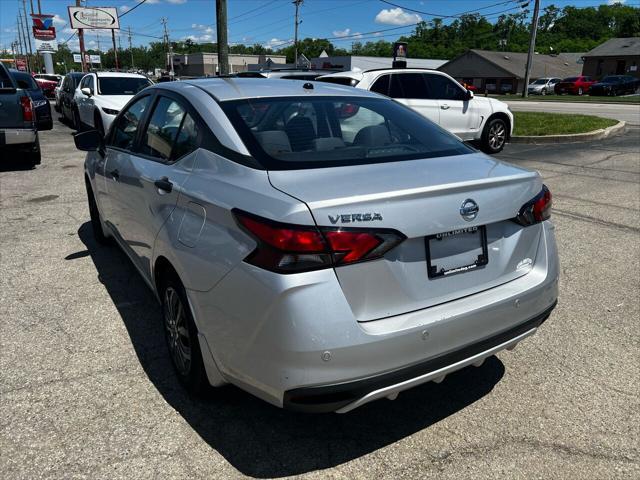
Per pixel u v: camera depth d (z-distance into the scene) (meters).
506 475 2.41
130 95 12.57
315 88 3.39
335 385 2.13
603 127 13.37
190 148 2.91
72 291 4.30
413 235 2.25
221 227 2.38
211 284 2.37
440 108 9.99
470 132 10.54
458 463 2.48
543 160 9.88
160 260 2.98
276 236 2.10
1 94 8.98
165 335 3.15
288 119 2.90
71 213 6.64
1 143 9.12
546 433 2.68
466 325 2.39
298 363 2.09
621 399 2.94
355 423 2.77
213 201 2.45
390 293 2.26
